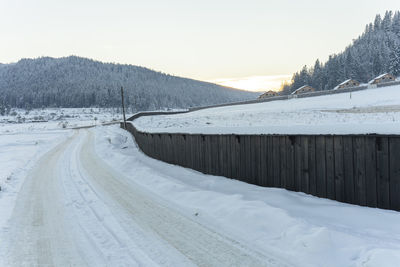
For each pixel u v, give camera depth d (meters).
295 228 4.34
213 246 4.34
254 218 4.96
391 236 3.89
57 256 4.34
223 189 7.40
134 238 4.82
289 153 6.52
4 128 67.31
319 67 123.12
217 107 71.06
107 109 180.75
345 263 3.39
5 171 12.99
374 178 4.90
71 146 24.73
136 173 10.51
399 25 155.12
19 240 4.99
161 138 13.57
